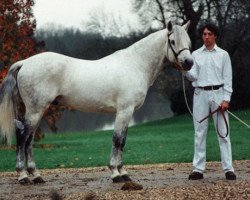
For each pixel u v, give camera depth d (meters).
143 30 43.50
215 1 39.31
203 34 9.17
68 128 46.84
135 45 9.43
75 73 9.07
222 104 8.97
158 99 57.44
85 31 45.81
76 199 7.42
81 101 9.12
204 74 9.14
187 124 34.94
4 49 18.58
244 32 40.34
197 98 9.20
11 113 9.07
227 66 9.08
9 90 9.07
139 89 9.20
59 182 9.41
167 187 8.22
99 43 45.00
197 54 9.21
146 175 10.27
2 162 14.22
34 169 9.26
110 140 22.83
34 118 9.03
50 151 17.00
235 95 43.72
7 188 8.76
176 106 46.59
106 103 9.16
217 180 9.00
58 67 8.99
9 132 9.05
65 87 9.05
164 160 13.70
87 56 45.66
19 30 18.89
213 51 9.16
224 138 9.08
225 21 39.59
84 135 28.33
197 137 9.19
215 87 9.09
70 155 15.52
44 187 8.76
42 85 8.95
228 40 41.22
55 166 12.91
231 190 7.63
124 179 9.23
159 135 25.22
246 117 36.47
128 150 16.62
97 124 49.47
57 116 19.70
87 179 9.82
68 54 49.12
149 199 7.21
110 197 7.43
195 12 40.22
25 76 8.99
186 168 11.60
